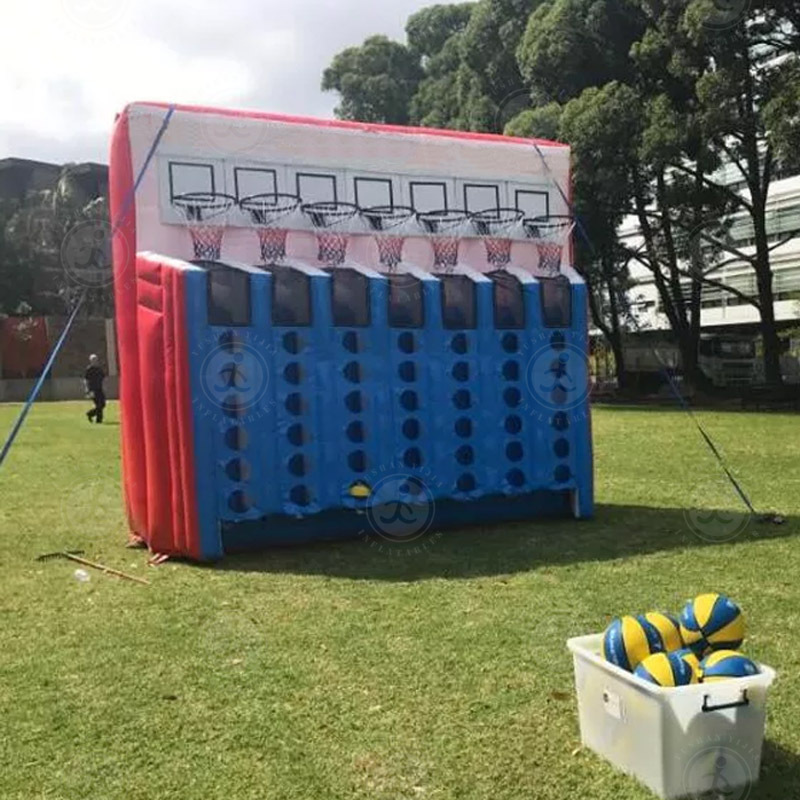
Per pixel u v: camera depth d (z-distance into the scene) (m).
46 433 18.77
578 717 3.68
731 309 39.31
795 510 8.59
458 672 4.34
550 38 24.44
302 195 7.77
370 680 4.25
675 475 11.14
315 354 7.25
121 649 4.76
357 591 5.89
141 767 3.40
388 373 7.54
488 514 8.25
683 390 28.97
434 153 8.27
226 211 7.48
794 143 19.12
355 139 7.97
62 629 5.13
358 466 7.43
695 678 3.08
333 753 3.50
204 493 6.77
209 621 5.25
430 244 8.20
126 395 7.43
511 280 8.17
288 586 6.05
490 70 28.42
